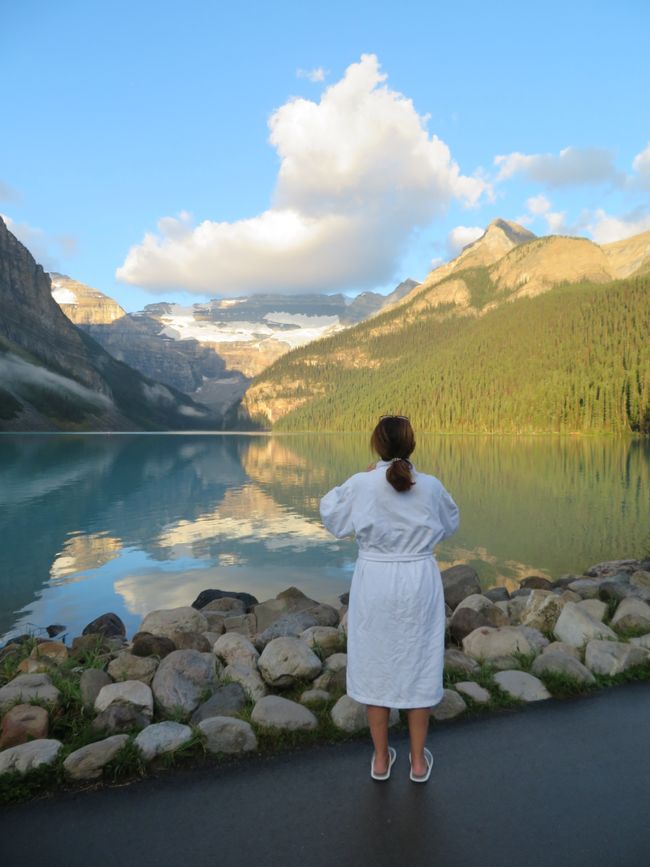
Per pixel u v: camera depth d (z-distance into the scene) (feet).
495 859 8.35
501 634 17.43
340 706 13.05
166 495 84.33
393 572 10.22
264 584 36.91
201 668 15.31
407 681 10.07
